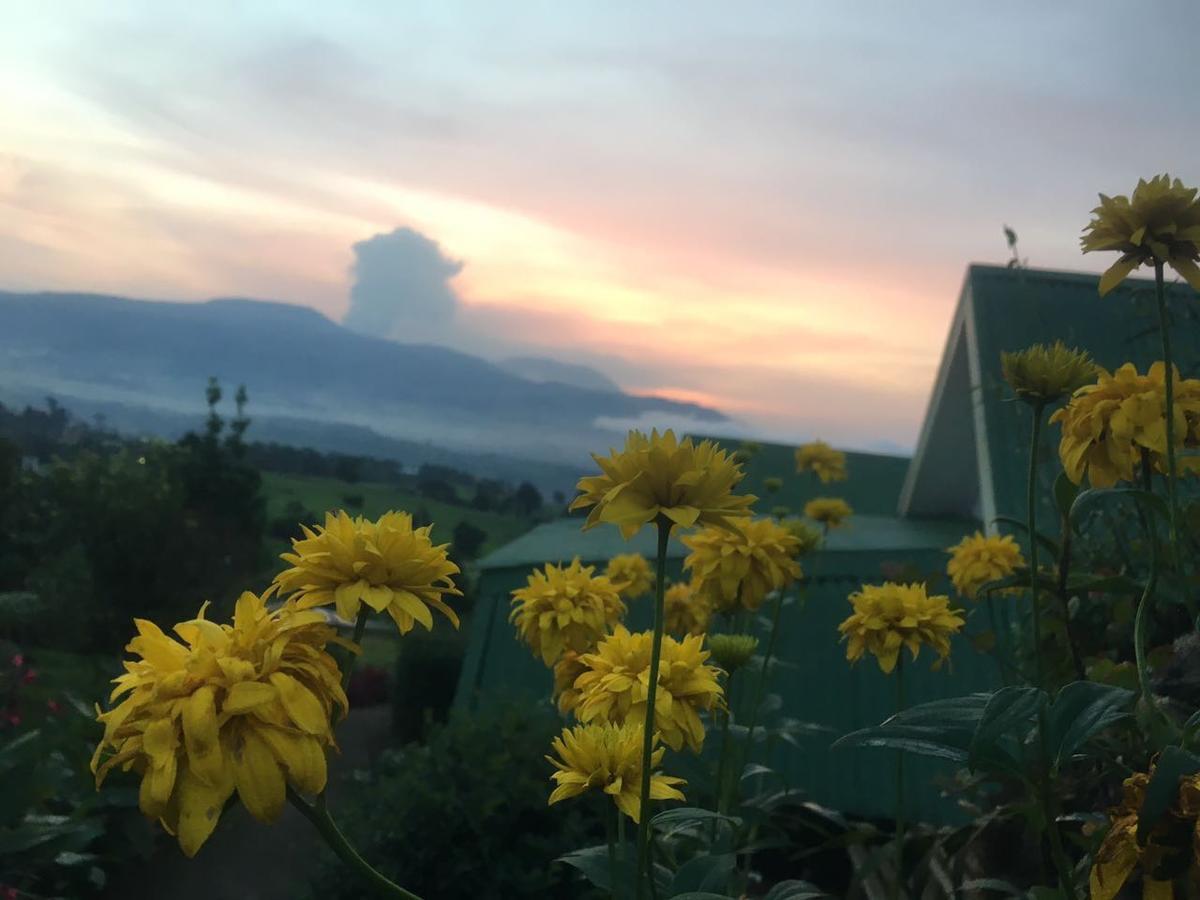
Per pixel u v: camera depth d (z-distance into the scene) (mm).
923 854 3785
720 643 2572
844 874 5176
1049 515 4617
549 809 4434
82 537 10586
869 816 5242
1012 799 2824
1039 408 1716
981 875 2928
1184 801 1026
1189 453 1777
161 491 11133
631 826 2455
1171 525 1570
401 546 1312
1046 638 2818
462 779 4477
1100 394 1824
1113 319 6094
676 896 1513
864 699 5750
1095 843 1450
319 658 1163
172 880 5551
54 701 6082
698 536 3096
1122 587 1800
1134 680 2006
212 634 1140
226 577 10922
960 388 7125
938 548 6672
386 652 12266
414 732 9953
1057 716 1188
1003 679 2844
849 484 10867
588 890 4156
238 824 6480
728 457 1396
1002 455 5254
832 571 6512
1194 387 1768
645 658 2076
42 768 3844
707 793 2590
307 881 4828
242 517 11586
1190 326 4195
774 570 2945
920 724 1215
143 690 1138
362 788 5809
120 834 5020
